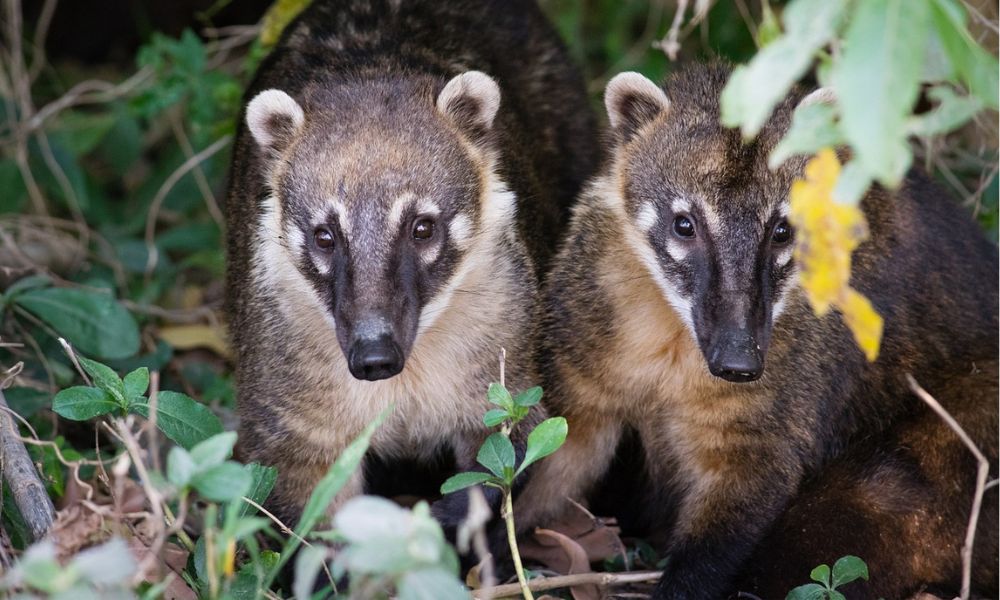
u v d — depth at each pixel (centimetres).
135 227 1433
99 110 1628
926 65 593
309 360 888
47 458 902
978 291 1014
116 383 777
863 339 613
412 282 848
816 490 936
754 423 921
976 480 927
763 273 845
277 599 730
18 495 772
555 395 960
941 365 988
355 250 835
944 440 948
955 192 1216
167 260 1370
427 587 549
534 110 1153
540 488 970
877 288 953
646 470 1027
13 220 1305
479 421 934
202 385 1165
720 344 823
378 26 1081
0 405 839
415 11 1115
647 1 1548
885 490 925
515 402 811
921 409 973
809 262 613
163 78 1332
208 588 695
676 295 873
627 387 942
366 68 981
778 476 930
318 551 586
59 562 650
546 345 955
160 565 682
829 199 604
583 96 1230
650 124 924
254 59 1283
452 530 902
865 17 544
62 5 1681
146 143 1561
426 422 938
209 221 1439
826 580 812
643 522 1047
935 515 921
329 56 1024
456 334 903
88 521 659
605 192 944
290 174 882
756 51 1353
